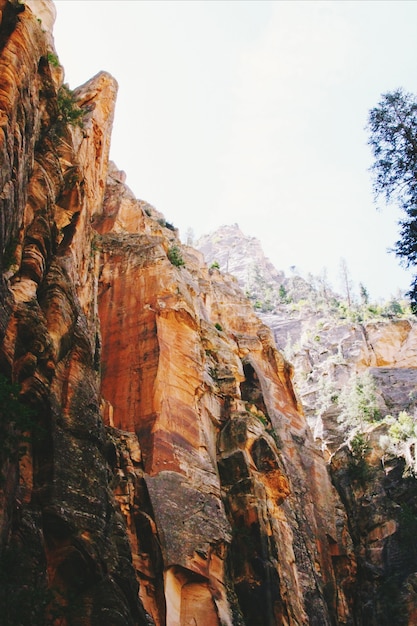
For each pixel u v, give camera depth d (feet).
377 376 264.93
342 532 163.84
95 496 70.38
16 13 78.79
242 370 156.56
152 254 131.23
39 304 77.92
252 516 113.09
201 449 108.78
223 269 519.60
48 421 70.23
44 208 83.41
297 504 152.25
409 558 163.22
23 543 59.21
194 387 116.67
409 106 83.66
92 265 111.65
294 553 134.92
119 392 111.24
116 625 62.90
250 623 102.89
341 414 232.12
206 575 91.97
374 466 191.42
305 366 295.07
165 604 86.02
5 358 64.34
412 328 292.20
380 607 154.30
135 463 99.91
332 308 379.76
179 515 95.50
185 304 124.47
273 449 126.82
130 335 119.03
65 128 102.53
